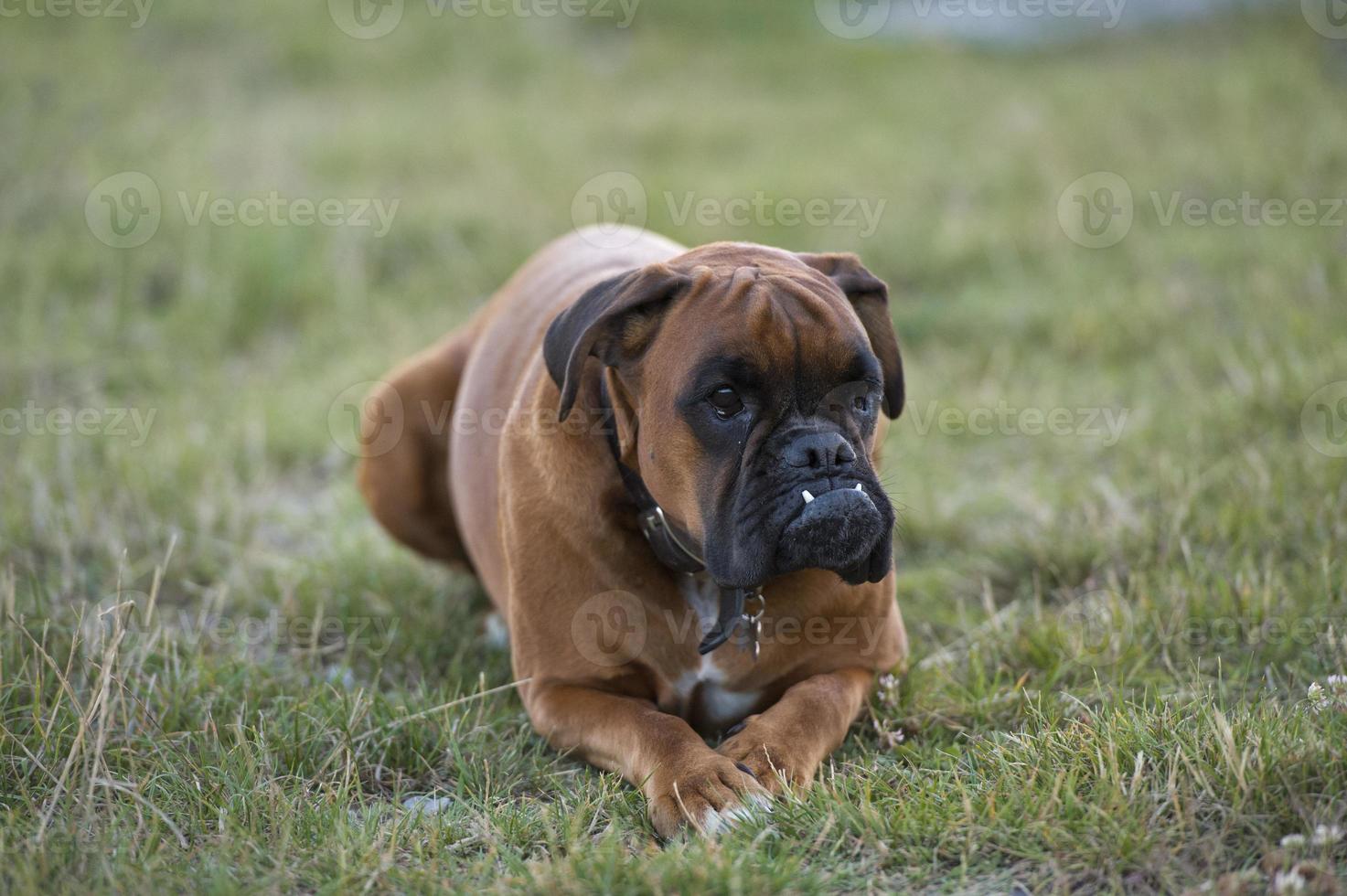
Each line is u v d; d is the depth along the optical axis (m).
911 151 18.92
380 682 7.89
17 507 9.84
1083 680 7.21
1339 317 12.00
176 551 9.39
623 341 6.17
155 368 13.27
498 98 22.64
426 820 5.88
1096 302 13.38
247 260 15.12
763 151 19.44
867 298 6.68
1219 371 11.62
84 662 7.00
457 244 16.06
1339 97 19.53
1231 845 5.21
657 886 4.93
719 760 5.89
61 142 18.81
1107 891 5.04
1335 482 8.94
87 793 5.79
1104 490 9.36
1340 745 5.50
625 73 24.47
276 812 5.86
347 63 23.69
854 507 5.51
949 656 7.56
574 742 6.52
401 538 9.12
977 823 5.45
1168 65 22.36
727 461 5.81
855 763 6.35
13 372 12.91
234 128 20.08
